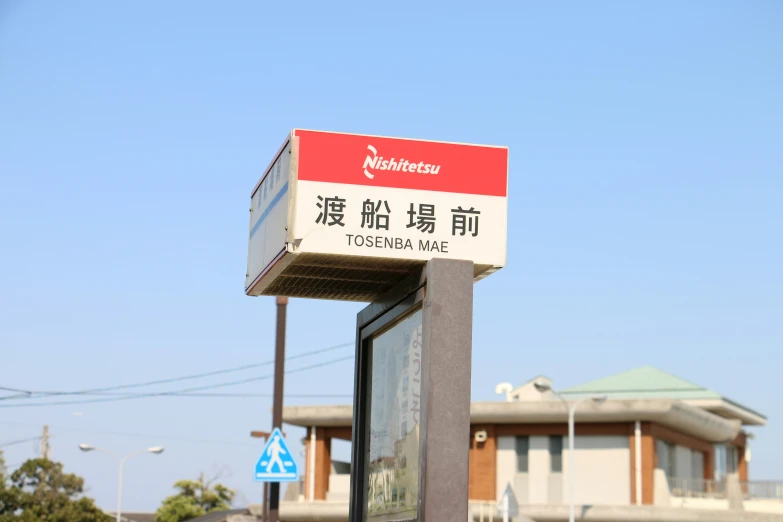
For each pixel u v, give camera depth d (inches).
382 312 376.2
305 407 1781.5
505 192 342.0
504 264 336.8
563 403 1669.5
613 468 1673.2
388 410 369.7
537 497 1688.0
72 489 2352.4
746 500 1697.8
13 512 2285.9
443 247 334.6
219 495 2945.4
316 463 1777.8
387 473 364.5
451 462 316.2
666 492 1633.9
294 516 1676.9
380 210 333.4
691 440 1838.1
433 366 321.4
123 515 3046.3
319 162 332.8
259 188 381.1
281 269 351.6
